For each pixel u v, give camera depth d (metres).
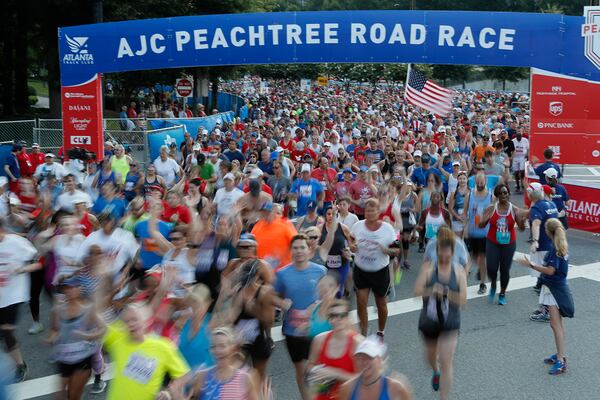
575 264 13.05
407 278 12.07
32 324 9.70
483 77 83.00
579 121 16.11
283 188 13.47
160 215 9.70
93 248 7.18
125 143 21.06
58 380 6.39
